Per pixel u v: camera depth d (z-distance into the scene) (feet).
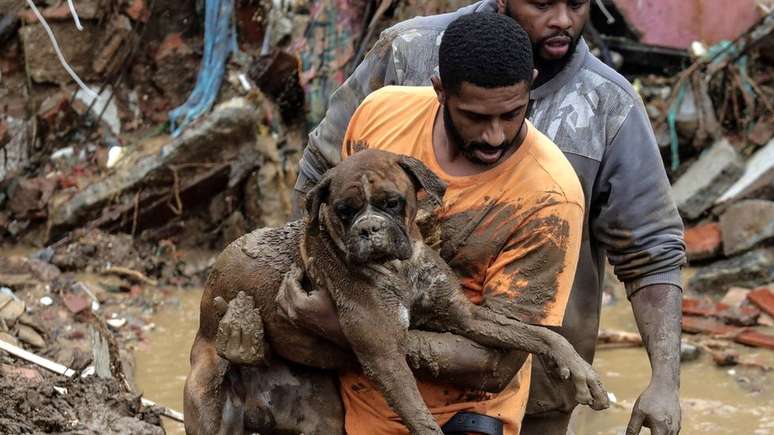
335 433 19.02
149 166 45.14
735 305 41.22
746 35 49.21
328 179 16.70
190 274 44.57
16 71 49.11
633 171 23.25
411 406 16.70
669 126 48.49
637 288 23.17
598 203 23.79
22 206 45.73
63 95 48.21
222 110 44.93
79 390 26.71
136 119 48.78
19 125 47.85
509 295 17.97
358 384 18.70
